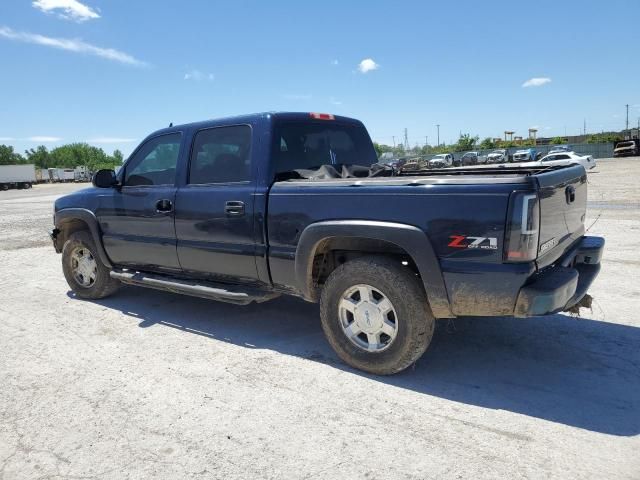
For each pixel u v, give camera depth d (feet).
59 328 15.85
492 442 8.91
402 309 10.86
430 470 8.18
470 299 10.18
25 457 8.94
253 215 13.08
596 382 11.07
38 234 40.40
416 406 10.29
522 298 9.66
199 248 14.48
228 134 14.12
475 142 281.33
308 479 8.09
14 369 12.73
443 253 10.26
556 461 8.30
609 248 24.54
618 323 14.51
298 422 9.82
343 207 11.46
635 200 46.73
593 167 118.83
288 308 17.30
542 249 10.03
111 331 15.43
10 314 17.61
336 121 16.05
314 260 12.70
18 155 429.79
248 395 10.98
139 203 16.02
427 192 10.36
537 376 11.46
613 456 8.38
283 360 12.84
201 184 14.55
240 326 15.56
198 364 12.73
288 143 13.87
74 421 10.09
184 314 16.94
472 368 11.98
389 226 10.75
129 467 8.56
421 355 11.60
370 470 8.25
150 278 16.17
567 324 14.57
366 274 11.19
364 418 9.89
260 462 8.58
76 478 8.32
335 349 12.18
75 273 19.35
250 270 13.48
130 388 11.46
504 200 9.54
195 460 8.70
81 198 18.24
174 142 15.42
